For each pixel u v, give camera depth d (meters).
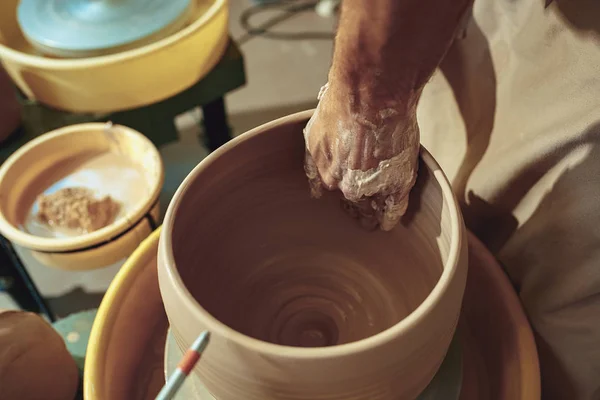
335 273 0.75
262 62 1.85
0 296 1.25
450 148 0.77
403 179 0.54
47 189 0.97
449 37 0.41
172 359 0.65
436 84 0.77
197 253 0.63
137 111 1.04
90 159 1.01
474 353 0.69
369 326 0.71
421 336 0.46
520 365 0.60
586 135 0.53
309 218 0.74
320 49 1.88
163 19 1.02
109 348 0.65
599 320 0.57
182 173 1.49
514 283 0.68
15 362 0.67
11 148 0.99
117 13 1.02
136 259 0.71
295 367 0.44
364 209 0.66
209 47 1.03
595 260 0.55
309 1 2.06
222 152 0.59
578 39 0.53
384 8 0.38
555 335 0.62
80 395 0.81
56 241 0.83
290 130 0.62
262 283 0.74
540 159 0.59
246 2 2.06
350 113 0.48
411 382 0.50
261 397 0.48
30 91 1.02
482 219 0.71
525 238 0.63
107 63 0.92
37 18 1.04
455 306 0.50
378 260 0.72
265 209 0.71
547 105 0.58
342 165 0.53
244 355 0.45
